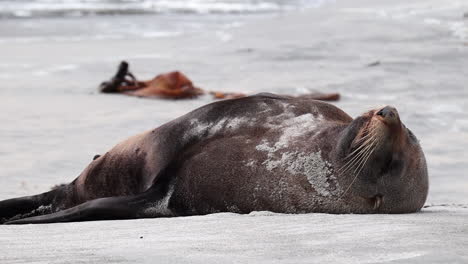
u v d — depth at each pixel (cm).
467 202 3080
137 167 2709
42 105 5109
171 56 7162
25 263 1491
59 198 2839
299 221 2038
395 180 2347
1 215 2734
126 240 1756
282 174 2434
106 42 8494
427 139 4178
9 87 5759
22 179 3422
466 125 4484
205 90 5647
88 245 1683
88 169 2828
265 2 15712
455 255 1405
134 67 6681
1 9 12988
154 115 4778
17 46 8106
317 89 5506
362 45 7025
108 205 2411
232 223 2034
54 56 7406
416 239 1645
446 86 5478
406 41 7106
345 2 10669
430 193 3256
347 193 2370
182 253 1538
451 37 7194
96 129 4416
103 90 5647
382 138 2272
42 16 11769
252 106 2652
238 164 2497
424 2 9694
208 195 2511
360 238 1689
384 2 10162
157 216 2467
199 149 2586
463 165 3697
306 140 2470
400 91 5388
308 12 9456
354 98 5250
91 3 14800
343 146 2380
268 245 1625
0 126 4453
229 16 12244
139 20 11369
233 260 1462
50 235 1911
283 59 6675
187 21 11238
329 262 1429
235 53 7081
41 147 4006
